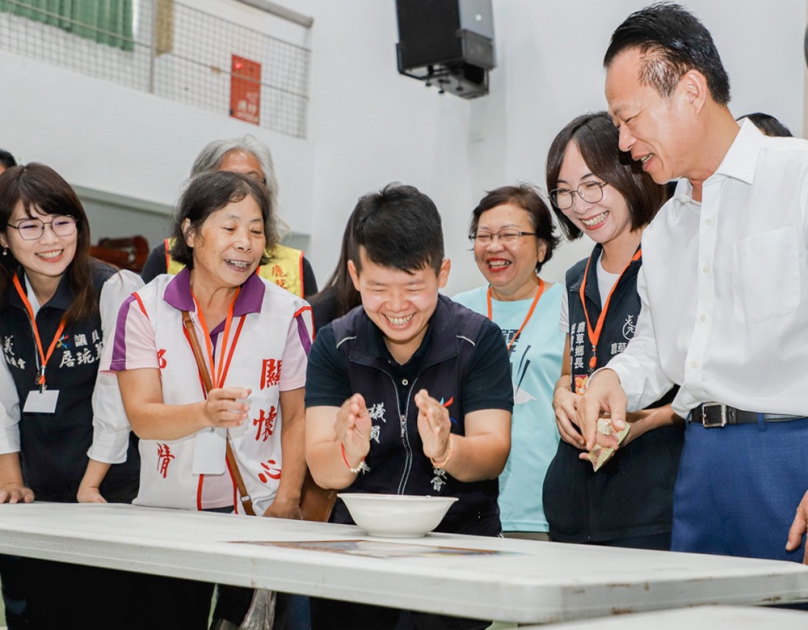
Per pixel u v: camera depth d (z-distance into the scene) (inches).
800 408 58.3
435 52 214.4
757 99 178.4
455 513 68.4
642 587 37.1
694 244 65.7
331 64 268.4
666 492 72.9
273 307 84.9
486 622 61.9
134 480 94.3
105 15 241.9
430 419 57.1
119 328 81.7
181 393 81.6
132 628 80.7
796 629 32.0
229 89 262.5
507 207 105.3
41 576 79.1
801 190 59.2
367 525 55.9
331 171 265.9
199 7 255.9
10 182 88.8
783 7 175.5
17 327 93.2
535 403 100.2
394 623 63.2
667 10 62.7
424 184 242.8
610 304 79.9
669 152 62.3
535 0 218.7
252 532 56.0
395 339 67.1
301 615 83.4
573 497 77.5
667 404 77.0
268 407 83.5
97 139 222.4
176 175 238.5
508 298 108.6
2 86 205.3
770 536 59.1
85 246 92.2
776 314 59.2
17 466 93.1
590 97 209.0
